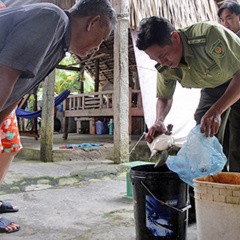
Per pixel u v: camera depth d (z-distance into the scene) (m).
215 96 2.26
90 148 4.66
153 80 4.66
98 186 3.36
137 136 7.27
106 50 7.83
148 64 4.61
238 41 1.87
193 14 5.28
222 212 1.52
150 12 4.59
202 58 1.95
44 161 4.37
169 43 1.85
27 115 5.74
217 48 1.82
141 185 1.77
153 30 1.82
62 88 11.18
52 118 4.39
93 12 1.37
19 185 3.14
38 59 1.21
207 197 1.56
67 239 1.93
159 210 1.75
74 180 3.52
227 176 1.78
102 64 9.35
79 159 4.57
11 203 2.69
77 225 2.17
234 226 1.49
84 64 9.07
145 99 4.57
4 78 1.17
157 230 1.76
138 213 1.82
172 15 4.89
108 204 2.68
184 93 5.14
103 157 4.77
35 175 3.39
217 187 1.52
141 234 1.81
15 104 1.60
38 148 4.84
